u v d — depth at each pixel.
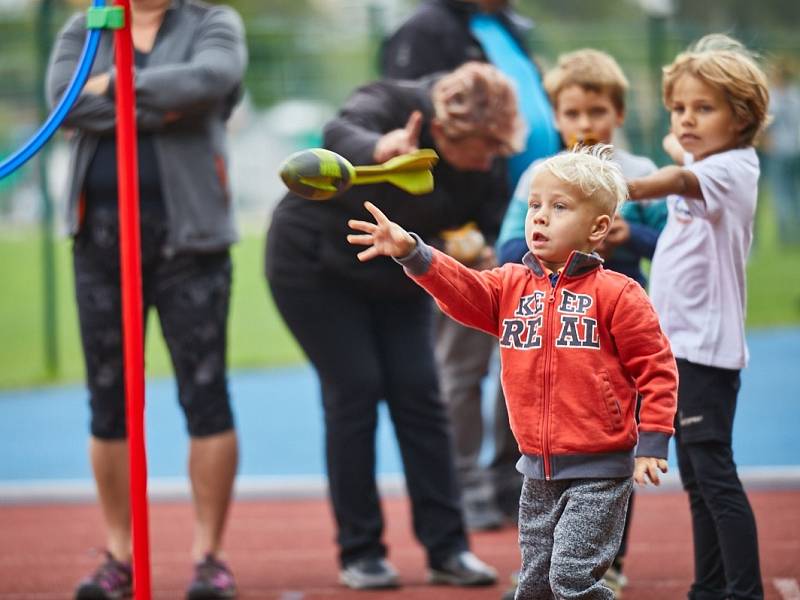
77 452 26.22
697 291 12.94
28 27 43.81
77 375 35.25
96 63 15.30
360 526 15.72
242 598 15.48
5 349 38.28
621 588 15.26
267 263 15.70
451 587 15.71
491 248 15.86
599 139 15.14
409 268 10.80
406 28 18.06
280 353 38.41
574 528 10.68
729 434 12.94
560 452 10.78
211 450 15.42
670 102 13.35
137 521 11.77
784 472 21.75
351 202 14.85
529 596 11.25
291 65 43.22
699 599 13.28
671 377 10.72
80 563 17.66
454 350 18.61
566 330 10.84
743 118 12.96
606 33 40.31
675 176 12.45
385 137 14.12
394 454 25.31
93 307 15.25
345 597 15.38
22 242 53.19
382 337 15.90
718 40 13.86
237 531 19.53
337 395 15.57
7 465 25.12
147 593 11.77
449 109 14.61
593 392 10.75
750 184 12.94
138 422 11.82
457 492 15.91
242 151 57.62
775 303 44.66
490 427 25.64
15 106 44.56
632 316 10.74
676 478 21.48
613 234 13.74
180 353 15.40
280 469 24.34
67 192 15.34
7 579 16.78
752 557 12.58
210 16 15.59
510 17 18.39
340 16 46.78
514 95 14.83
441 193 14.99
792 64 48.84
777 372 34.16
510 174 16.86
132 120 11.92
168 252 15.18
